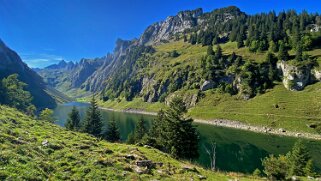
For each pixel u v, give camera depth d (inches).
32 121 1631.4
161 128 2647.6
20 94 5964.6
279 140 5157.5
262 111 7047.2
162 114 3467.0
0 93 5457.7
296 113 6501.0
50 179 816.3
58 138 1349.7
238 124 6825.8
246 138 5324.8
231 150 4279.0
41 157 965.8
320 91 7022.6
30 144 1055.6
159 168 1205.7
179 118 2455.7
